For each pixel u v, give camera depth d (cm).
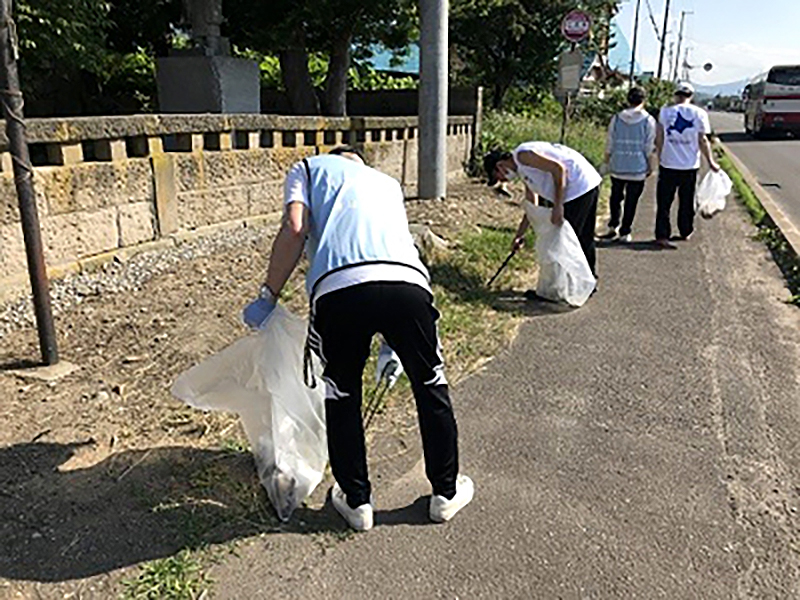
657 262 682
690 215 770
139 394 355
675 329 490
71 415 332
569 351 446
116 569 240
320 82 1698
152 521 264
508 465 313
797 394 388
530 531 268
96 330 429
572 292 528
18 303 452
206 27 905
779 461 320
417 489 294
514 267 631
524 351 446
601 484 299
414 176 1023
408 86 1866
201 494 280
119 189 532
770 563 252
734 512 281
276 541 258
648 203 1080
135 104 1276
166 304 476
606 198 1112
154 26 1191
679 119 725
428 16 846
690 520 276
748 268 666
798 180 1479
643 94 751
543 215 527
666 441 336
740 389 394
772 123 2883
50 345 377
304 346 272
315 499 285
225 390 282
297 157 748
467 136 1173
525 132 1434
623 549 259
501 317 507
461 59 2153
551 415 361
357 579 241
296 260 256
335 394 258
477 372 412
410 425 343
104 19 878
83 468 293
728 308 539
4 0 331
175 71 905
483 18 1927
